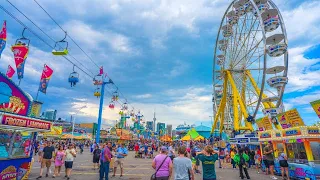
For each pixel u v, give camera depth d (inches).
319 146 484.7
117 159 507.5
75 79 560.1
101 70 894.4
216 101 1497.3
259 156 663.8
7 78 371.2
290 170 535.5
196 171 598.5
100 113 1036.5
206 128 2481.5
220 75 1391.5
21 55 371.6
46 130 427.8
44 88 484.1
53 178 455.5
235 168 725.3
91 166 680.4
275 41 971.9
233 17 1181.7
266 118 711.1
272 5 1009.5
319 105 472.1
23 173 404.8
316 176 456.8
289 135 534.6
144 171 599.8
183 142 1593.3
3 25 333.4
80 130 2578.7
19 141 411.8
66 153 454.3
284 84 954.1
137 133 2945.4
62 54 453.4
